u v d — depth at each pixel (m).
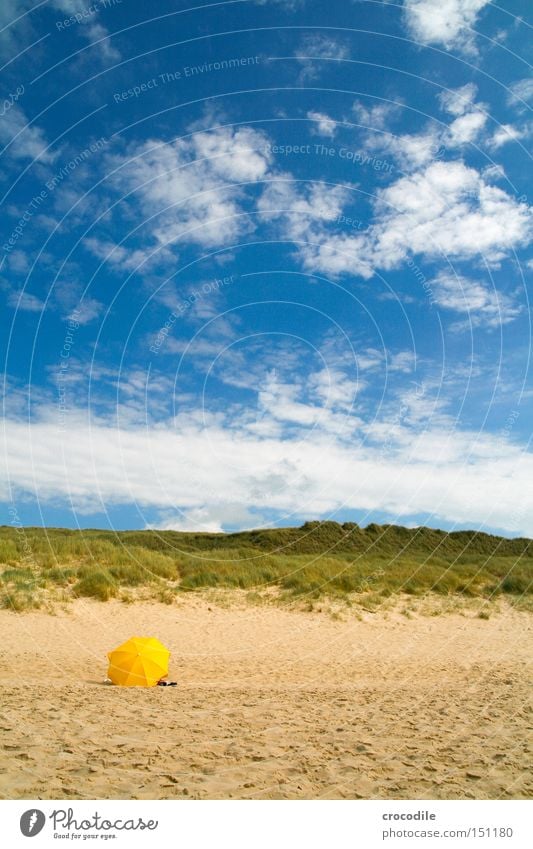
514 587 19.86
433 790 4.33
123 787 4.08
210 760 4.70
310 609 16.17
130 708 6.38
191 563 20.17
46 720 5.59
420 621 15.83
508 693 7.89
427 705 7.04
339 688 8.33
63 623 13.23
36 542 19.23
